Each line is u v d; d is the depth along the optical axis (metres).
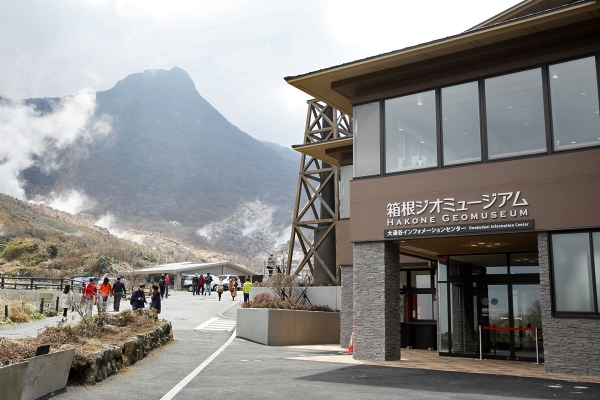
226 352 16.36
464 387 10.35
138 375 11.07
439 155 14.84
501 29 13.28
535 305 17.09
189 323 25.92
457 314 18.34
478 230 13.92
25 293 30.97
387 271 15.51
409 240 15.37
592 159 12.71
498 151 14.02
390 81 15.94
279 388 9.78
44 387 8.27
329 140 21.09
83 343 11.05
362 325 15.53
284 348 19.16
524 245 16.41
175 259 129.12
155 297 25.92
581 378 11.80
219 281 58.75
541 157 13.35
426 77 15.37
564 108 13.26
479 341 17.78
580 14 12.53
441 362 15.59
